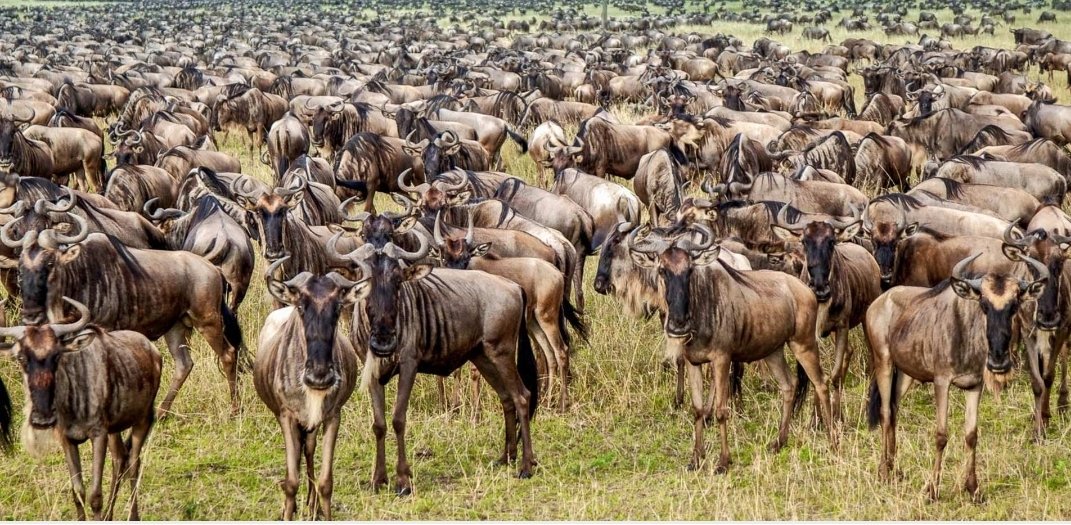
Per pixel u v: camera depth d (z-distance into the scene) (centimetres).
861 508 1677
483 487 1784
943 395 1669
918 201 2538
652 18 14900
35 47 10119
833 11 16238
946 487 1752
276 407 1560
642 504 1709
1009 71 8162
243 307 2545
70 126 4219
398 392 1712
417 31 13088
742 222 2536
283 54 9644
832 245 1931
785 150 3697
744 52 9550
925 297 1709
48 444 1418
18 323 2273
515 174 4309
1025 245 1912
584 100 6544
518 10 18425
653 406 2117
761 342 1833
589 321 2478
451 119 4372
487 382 2000
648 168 3303
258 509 1703
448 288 1741
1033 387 1923
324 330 1452
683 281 1722
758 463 1814
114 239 1923
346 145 3409
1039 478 1773
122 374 1505
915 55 9119
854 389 2180
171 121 4284
